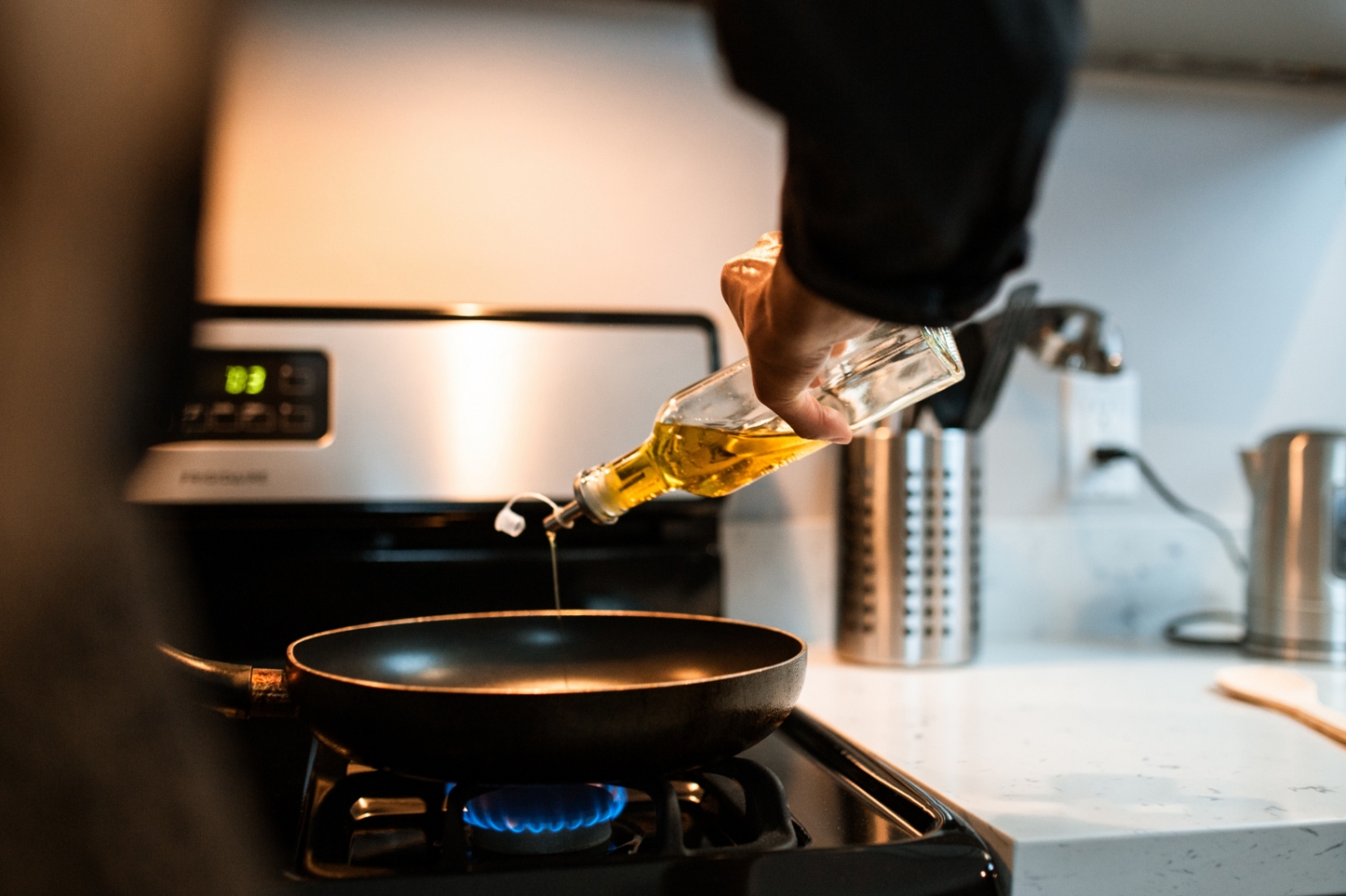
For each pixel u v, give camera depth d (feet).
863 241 1.21
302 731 2.45
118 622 1.00
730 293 1.67
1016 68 1.08
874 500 3.40
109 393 0.98
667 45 3.75
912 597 3.39
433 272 3.57
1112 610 4.18
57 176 0.92
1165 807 1.94
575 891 1.52
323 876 1.52
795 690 1.95
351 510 3.02
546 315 3.20
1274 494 3.67
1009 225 1.23
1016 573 4.11
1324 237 4.38
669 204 3.75
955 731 2.57
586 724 1.66
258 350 3.02
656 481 2.17
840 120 1.10
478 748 1.68
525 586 3.09
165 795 1.02
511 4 3.63
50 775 0.94
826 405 2.00
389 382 3.08
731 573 3.79
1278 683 2.98
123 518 1.03
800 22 1.07
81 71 0.93
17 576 0.94
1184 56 3.95
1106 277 4.19
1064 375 4.13
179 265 1.02
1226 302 4.30
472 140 3.61
